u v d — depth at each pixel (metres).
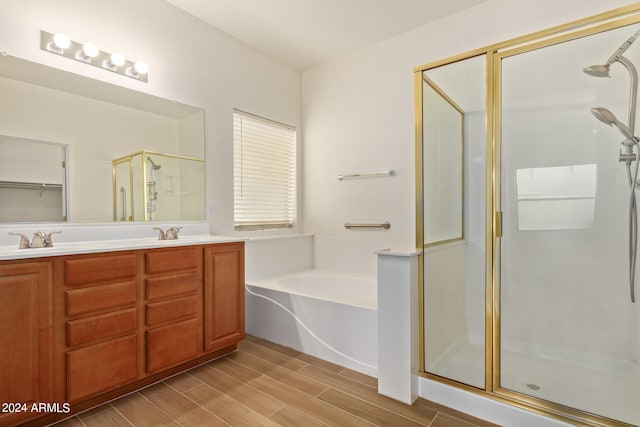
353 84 3.10
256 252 2.90
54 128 1.86
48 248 1.57
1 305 1.27
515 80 2.13
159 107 2.33
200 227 2.54
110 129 2.08
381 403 1.65
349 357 2.04
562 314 2.05
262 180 3.16
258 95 3.05
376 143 2.94
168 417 1.51
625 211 1.85
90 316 1.52
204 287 2.04
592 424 1.35
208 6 2.38
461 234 2.25
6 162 1.69
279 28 2.68
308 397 1.70
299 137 3.52
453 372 1.72
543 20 2.08
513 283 2.21
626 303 1.86
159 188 2.31
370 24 2.60
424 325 1.79
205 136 2.59
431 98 2.02
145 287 1.74
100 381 1.55
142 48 2.19
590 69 1.89
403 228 2.79
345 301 2.13
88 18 1.94
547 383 1.68
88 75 1.94
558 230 2.05
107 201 2.06
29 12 1.72
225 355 2.22
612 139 1.87
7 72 1.71
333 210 3.28
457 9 2.40
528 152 2.12
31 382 1.34
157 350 1.78
